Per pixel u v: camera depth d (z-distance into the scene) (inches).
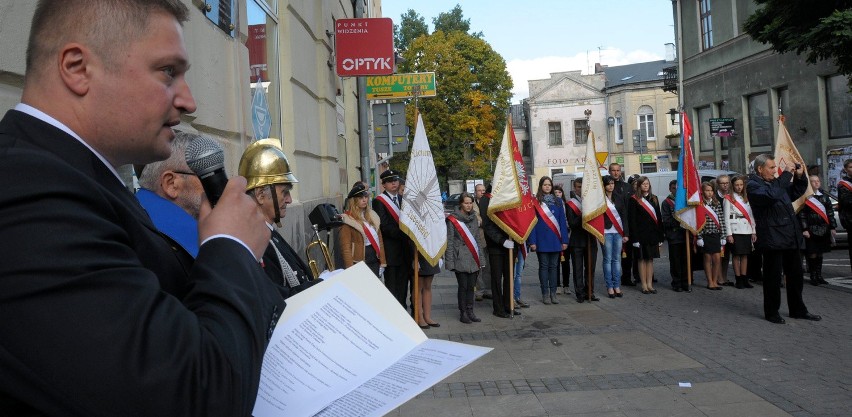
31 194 42.6
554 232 427.2
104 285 42.6
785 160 422.6
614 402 215.6
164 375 42.3
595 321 366.9
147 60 52.6
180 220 92.3
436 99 1777.8
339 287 70.7
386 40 479.5
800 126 896.9
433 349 68.6
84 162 50.4
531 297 469.4
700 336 316.5
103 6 51.4
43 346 40.9
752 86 993.5
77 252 42.4
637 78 2241.6
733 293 457.7
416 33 2511.1
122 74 51.7
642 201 469.7
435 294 502.3
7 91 104.8
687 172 462.0
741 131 1027.9
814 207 464.1
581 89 2226.9
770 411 202.2
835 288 449.4
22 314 40.8
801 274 347.9
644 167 2097.7
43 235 41.8
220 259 51.3
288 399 60.7
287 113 322.0
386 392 60.6
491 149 1861.5
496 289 391.9
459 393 231.3
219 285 49.3
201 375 44.0
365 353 66.6
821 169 859.4
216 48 206.5
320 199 388.8
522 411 209.3
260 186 116.8
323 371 63.6
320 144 415.5
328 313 68.1
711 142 1131.3
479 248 380.2
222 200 55.2
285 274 115.0
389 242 359.3
